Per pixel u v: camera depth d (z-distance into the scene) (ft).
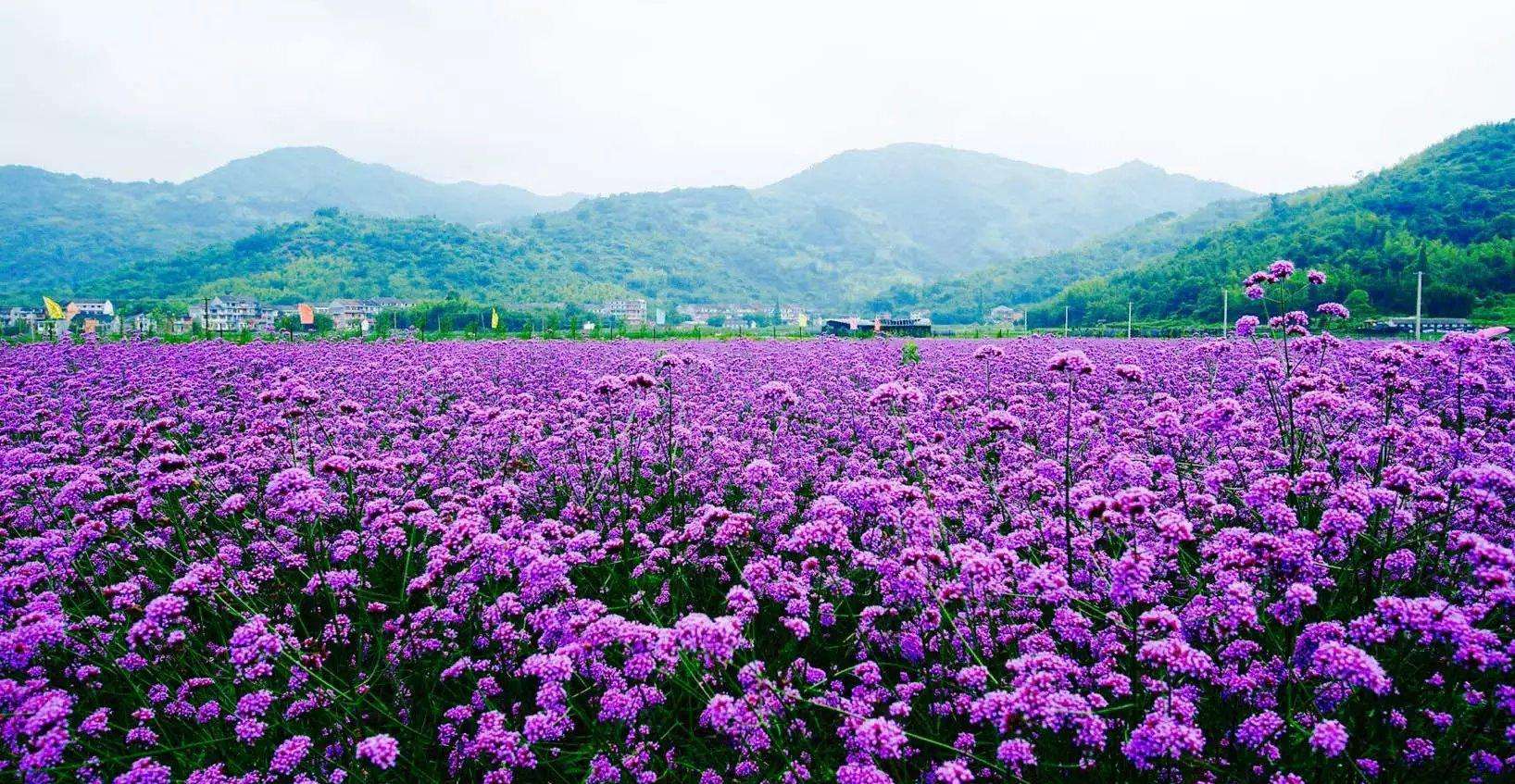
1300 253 451.53
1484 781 11.21
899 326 291.79
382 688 16.38
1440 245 386.73
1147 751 10.09
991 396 43.93
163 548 21.42
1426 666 13.56
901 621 16.71
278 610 19.26
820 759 12.60
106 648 16.07
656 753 13.64
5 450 30.76
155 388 49.80
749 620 14.35
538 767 13.74
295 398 28.89
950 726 13.85
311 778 13.14
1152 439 29.12
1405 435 20.27
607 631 13.24
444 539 17.58
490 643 16.71
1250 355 53.47
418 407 44.57
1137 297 503.20
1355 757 11.78
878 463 29.30
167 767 12.17
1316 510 17.01
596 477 27.71
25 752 12.07
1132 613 14.85
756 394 42.65
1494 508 15.48
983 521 21.90
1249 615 12.34
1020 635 15.39
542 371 62.13
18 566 20.07
